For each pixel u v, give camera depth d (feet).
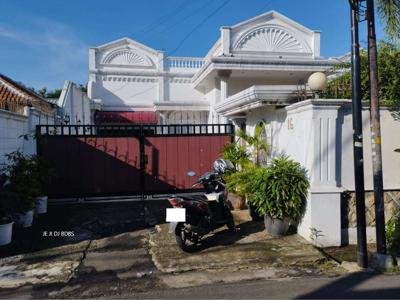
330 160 18.17
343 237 18.53
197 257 16.61
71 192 30.99
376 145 14.93
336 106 18.02
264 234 20.07
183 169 32.63
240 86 50.75
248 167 25.02
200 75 50.52
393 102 18.83
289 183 18.58
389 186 18.90
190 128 49.32
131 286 13.47
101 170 31.48
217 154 32.99
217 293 12.67
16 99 34.14
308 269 14.96
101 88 58.23
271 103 21.13
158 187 32.40
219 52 50.03
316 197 18.01
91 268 15.39
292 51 50.16
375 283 13.34
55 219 24.53
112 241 19.35
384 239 14.97
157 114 55.67
